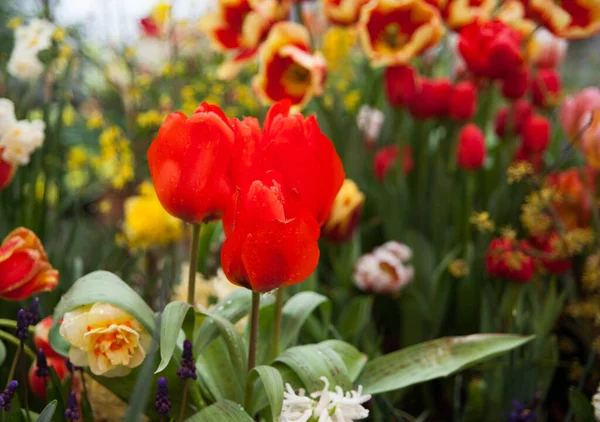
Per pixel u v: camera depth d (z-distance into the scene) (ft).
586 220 3.36
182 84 4.99
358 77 5.20
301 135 2.19
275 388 2.24
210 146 2.19
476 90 3.88
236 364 2.40
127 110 4.58
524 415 2.79
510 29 3.47
